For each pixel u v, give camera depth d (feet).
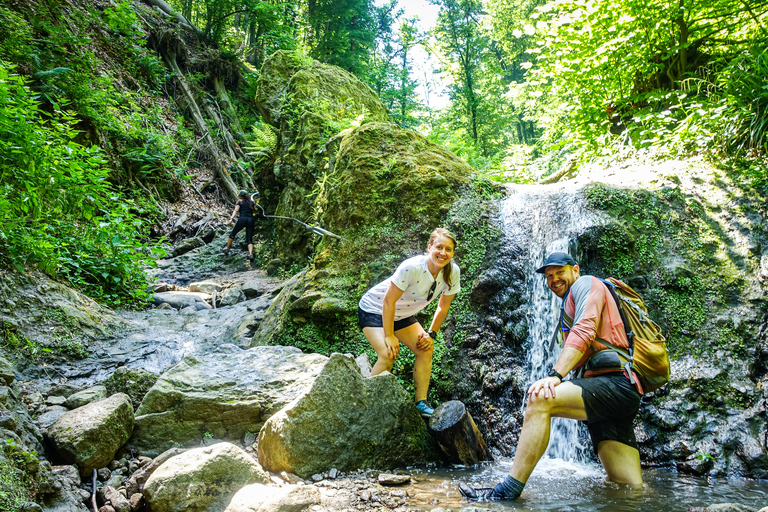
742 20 23.61
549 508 8.42
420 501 9.04
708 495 9.27
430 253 11.66
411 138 20.49
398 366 14.96
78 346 15.67
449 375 14.98
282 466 10.00
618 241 15.61
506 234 17.46
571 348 8.98
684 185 16.90
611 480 9.95
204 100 56.75
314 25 69.72
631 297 9.85
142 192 40.24
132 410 10.73
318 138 28.91
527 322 15.69
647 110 23.49
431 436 12.01
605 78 25.88
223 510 8.59
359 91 35.70
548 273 10.41
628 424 9.94
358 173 18.95
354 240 17.98
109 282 21.36
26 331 14.80
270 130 36.42
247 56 70.54
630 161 20.97
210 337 19.13
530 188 18.81
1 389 9.97
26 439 8.93
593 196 16.88
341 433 10.74
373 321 12.39
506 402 14.26
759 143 16.48
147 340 17.53
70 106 36.76
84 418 9.78
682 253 15.28
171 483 8.50
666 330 14.03
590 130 27.07
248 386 12.14
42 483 7.98
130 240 22.29
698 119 19.02
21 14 39.40
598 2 24.25
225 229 38.19
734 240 14.99
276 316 17.81
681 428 12.05
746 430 11.57
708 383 12.62
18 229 16.70
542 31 27.50
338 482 9.92
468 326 15.80
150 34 56.80
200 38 64.49
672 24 24.07
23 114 17.67
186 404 11.27
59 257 18.30
